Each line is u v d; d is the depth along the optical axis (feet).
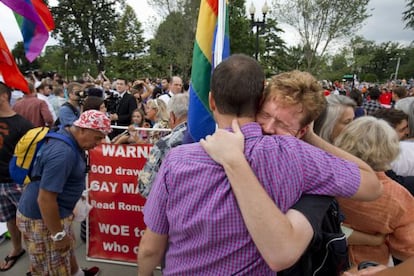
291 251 2.97
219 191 3.30
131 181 9.67
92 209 10.09
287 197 3.26
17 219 7.89
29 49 9.52
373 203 5.12
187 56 71.92
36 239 7.77
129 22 101.45
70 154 7.23
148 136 12.30
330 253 3.88
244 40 106.11
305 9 61.26
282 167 3.29
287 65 134.10
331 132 7.37
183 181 3.43
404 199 5.19
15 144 9.58
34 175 7.38
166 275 3.83
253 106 3.65
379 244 5.41
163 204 3.64
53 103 23.59
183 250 3.54
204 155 3.49
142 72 92.89
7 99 9.62
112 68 99.50
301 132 3.97
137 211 9.82
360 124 5.55
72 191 7.82
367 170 4.00
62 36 112.78
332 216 4.19
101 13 114.32
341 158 3.85
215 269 3.37
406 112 9.70
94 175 9.84
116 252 10.21
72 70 115.85
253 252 3.28
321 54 63.98
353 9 58.85
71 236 8.45
